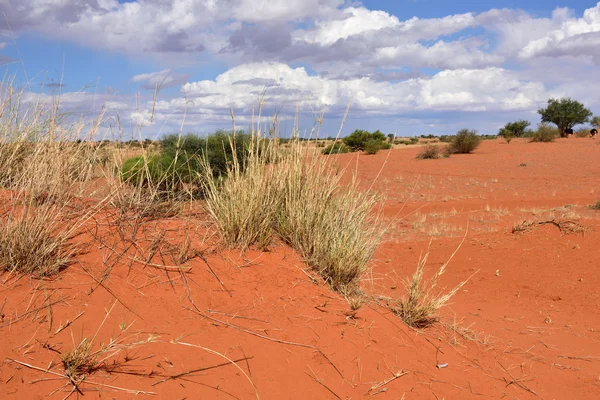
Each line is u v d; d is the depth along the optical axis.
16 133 5.09
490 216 16.58
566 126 67.62
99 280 3.65
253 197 5.01
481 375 4.22
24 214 3.74
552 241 10.44
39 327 3.03
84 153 4.97
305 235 5.17
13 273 3.45
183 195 5.50
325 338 3.90
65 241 4.02
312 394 3.22
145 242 4.36
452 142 44.66
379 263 9.71
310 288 4.62
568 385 4.43
